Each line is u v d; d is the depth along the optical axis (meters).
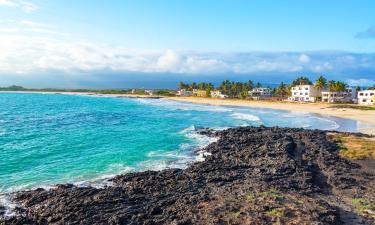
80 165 30.78
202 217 16.84
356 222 17.50
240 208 17.89
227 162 30.61
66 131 53.47
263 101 173.88
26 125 60.62
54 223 17.08
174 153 37.03
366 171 28.77
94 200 19.95
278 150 35.25
